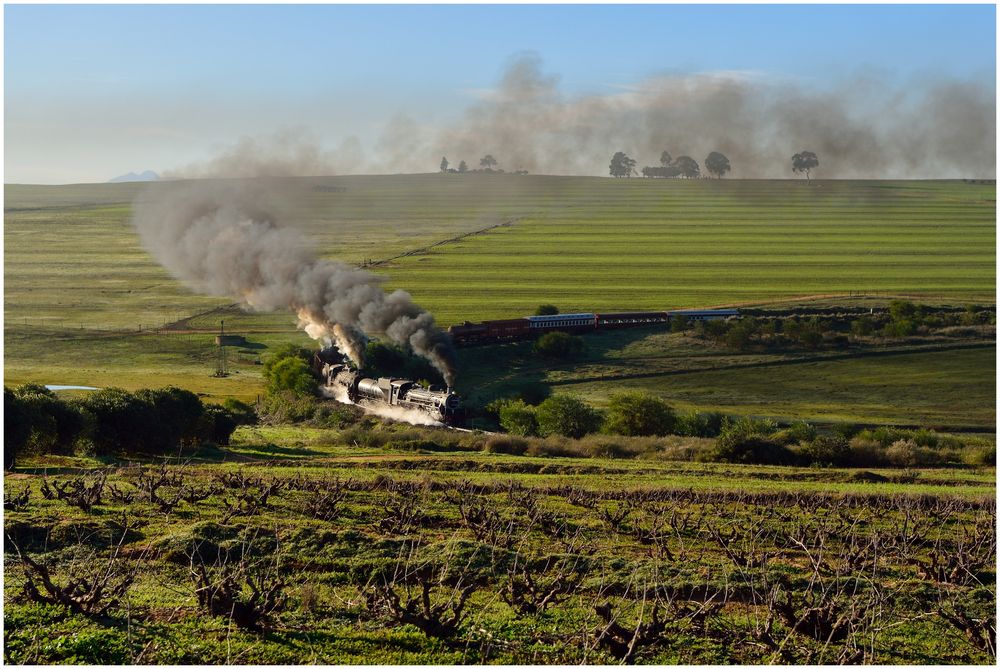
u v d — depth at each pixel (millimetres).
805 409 104812
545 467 64188
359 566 34000
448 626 27797
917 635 29922
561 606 31000
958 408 105250
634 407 86500
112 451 66438
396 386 98750
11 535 35750
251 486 49469
